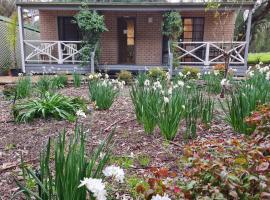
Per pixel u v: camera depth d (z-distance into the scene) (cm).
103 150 309
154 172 187
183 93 377
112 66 1231
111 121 451
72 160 162
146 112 367
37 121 457
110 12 1323
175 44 1158
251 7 1113
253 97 367
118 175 147
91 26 1158
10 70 1270
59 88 862
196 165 180
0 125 439
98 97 527
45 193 163
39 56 1339
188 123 351
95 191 129
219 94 657
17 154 317
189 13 1302
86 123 439
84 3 1165
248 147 212
